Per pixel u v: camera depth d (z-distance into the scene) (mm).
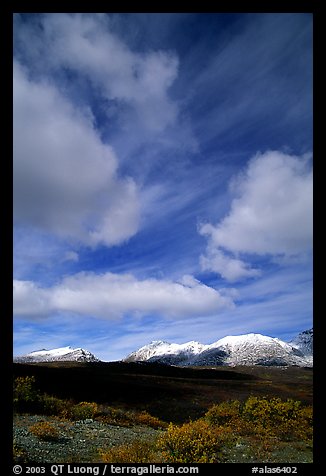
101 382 36500
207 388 39156
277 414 19344
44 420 17359
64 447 13062
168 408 27734
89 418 20453
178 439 12859
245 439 15727
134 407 27094
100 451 12680
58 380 33625
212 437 13547
